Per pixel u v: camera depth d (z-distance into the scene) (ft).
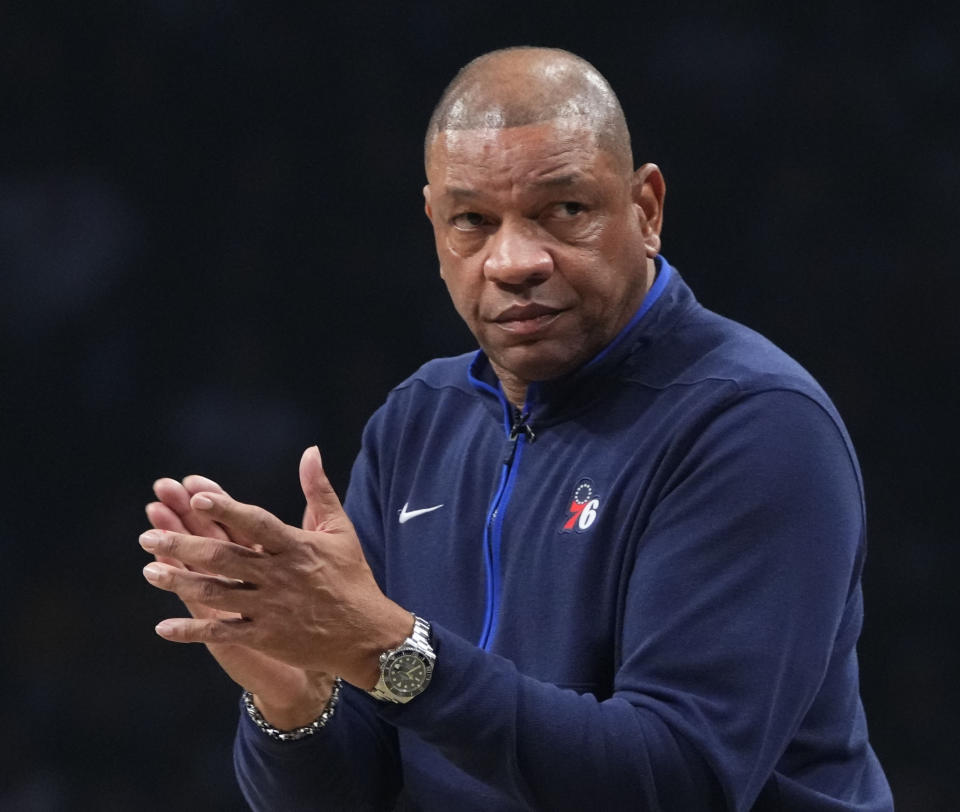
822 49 71.72
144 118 73.56
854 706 24.21
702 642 21.16
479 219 23.04
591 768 20.43
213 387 72.13
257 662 23.15
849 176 71.26
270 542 19.16
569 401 24.36
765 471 21.80
